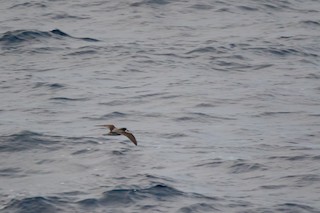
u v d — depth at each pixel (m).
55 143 60.44
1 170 55.41
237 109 71.50
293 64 86.69
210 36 94.62
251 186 52.78
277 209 48.66
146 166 56.12
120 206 48.97
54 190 51.38
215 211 48.41
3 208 48.66
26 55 85.56
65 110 69.88
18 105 70.94
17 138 61.00
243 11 105.12
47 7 103.44
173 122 67.44
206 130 65.62
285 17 104.50
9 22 97.19
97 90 75.62
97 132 63.66
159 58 86.12
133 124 66.69
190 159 58.03
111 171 54.84
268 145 61.62
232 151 59.97
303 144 62.19
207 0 107.44
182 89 76.56
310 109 72.06
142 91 75.69
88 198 49.84
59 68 82.25
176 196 50.41
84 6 104.44
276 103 73.50
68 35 92.25
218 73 82.69
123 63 84.12
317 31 99.50
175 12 103.00
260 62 86.50
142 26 97.88
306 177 54.16
